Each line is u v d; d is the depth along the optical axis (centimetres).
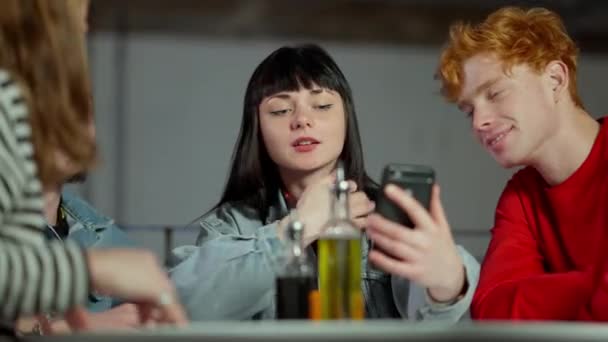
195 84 708
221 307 218
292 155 233
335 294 174
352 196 219
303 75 234
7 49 149
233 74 715
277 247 221
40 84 149
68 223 251
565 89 219
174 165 696
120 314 207
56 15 151
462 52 217
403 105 708
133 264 144
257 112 241
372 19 723
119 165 689
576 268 222
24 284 136
